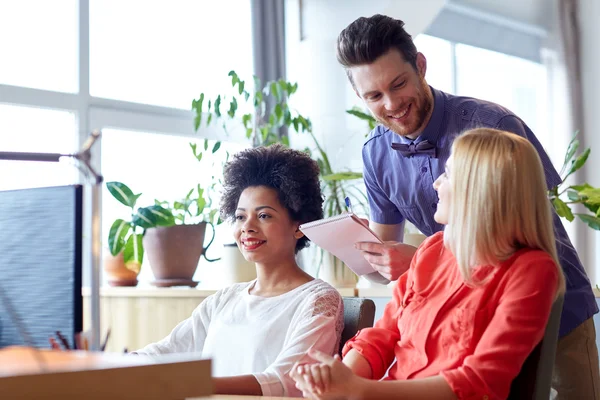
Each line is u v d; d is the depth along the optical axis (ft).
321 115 13.21
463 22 13.73
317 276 9.87
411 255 6.07
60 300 3.97
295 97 13.57
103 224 11.65
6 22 11.10
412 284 5.16
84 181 10.86
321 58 13.32
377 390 4.15
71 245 3.97
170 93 12.87
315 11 13.48
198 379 3.19
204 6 13.43
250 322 6.08
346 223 5.82
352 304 5.98
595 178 13.00
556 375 6.31
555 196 8.94
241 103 13.58
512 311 4.37
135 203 10.21
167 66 12.86
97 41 12.01
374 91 6.60
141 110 12.33
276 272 6.31
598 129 13.00
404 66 6.51
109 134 11.97
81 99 11.68
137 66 12.48
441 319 4.73
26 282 4.07
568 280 6.25
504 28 13.71
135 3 12.52
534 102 13.56
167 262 9.98
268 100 13.76
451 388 4.25
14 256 4.11
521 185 4.51
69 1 11.77
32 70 11.33
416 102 6.63
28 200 4.10
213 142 13.11
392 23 6.54
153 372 3.06
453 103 6.81
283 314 5.97
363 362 5.06
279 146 6.49
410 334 4.91
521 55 13.65
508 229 4.51
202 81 13.30
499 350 4.30
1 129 10.92
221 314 6.42
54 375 2.83
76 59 11.76
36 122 11.28
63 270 3.98
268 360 5.88
